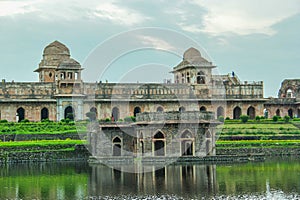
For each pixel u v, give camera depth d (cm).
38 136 7675
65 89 9656
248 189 4462
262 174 5303
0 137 7619
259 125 8988
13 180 5066
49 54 10781
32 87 9744
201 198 4103
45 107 9706
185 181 4894
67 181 4975
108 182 4897
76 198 4150
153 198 4119
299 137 8156
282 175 5216
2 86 9606
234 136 7781
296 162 6450
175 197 4147
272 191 4369
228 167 5888
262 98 10606
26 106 9644
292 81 12075
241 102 10531
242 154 6800
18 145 6825
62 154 6950
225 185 4656
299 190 4400
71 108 9550
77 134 7750
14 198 4175
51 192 4403
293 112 11369
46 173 5569
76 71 9750
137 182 4869
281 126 8944
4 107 9544
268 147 7412
